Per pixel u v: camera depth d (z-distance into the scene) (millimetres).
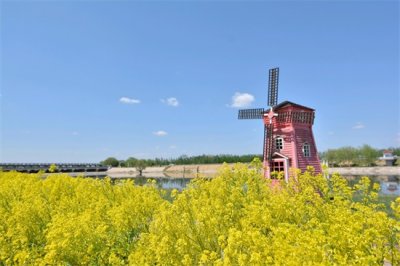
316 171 25219
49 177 17391
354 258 5414
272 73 26891
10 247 7922
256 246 5430
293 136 24375
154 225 7875
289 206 8250
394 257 6070
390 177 66000
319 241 5395
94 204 11125
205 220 7383
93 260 7145
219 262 5316
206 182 11688
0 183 18438
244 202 9391
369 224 6379
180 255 6531
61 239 6820
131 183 14945
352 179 57594
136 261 6680
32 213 9703
